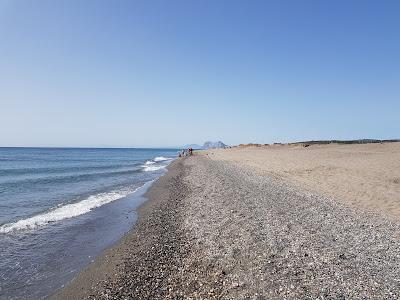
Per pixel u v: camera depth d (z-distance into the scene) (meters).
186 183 31.80
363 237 13.02
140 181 38.50
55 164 74.88
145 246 13.43
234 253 11.66
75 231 16.39
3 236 15.50
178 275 10.40
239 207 18.75
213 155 84.25
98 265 11.84
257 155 67.00
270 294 8.67
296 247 11.94
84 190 30.88
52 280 10.77
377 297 8.38
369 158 40.66
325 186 24.66
